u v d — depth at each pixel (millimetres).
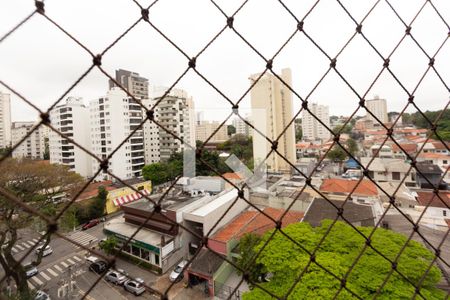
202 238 1128
